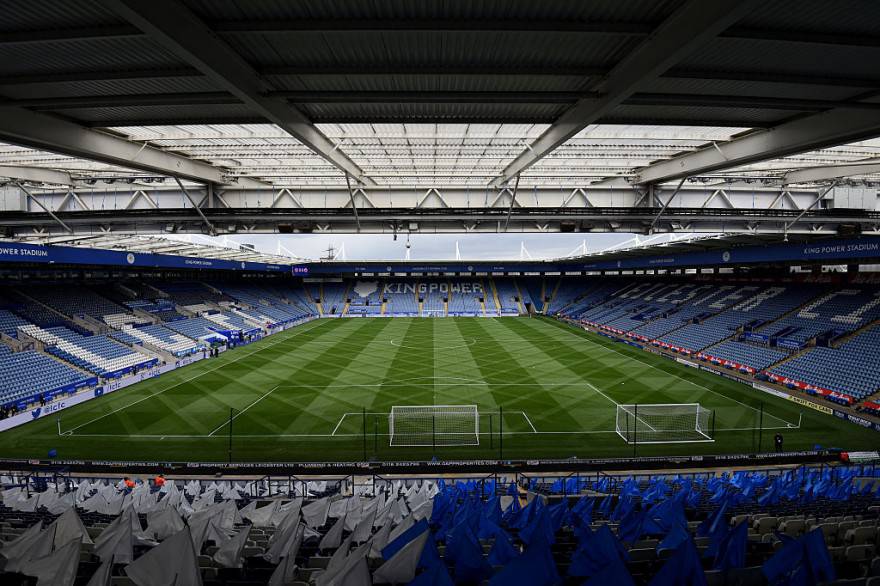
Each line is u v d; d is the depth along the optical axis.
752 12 6.54
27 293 37.84
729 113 10.38
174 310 48.12
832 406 24.23
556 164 15.57
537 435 21.20
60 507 11.88
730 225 19.09
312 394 27.73
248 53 7.62
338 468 17.48
